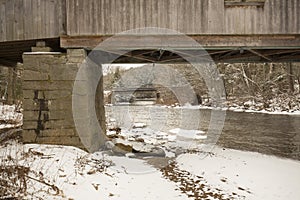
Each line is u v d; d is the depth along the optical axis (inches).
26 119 261.3
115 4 270.8
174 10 271.7
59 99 263.9
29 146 250.2
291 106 899.4
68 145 262.4
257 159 303.0
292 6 272.7
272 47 275.9
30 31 275.4
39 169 191.9
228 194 197.3
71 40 270.4
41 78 263.3
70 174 195.6
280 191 206.7
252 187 213.5
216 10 271.6
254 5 271.3
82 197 166.4
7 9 277.3
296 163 293.0
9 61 454.6
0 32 278.2
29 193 155.2
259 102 1013.2
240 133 518.6
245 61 396.8
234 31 271.3
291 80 977.5
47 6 274.7
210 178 231.1
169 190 198.2
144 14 271.7
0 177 165.0
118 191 185.9
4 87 897.5
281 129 562.6
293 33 272.2
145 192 190.1
